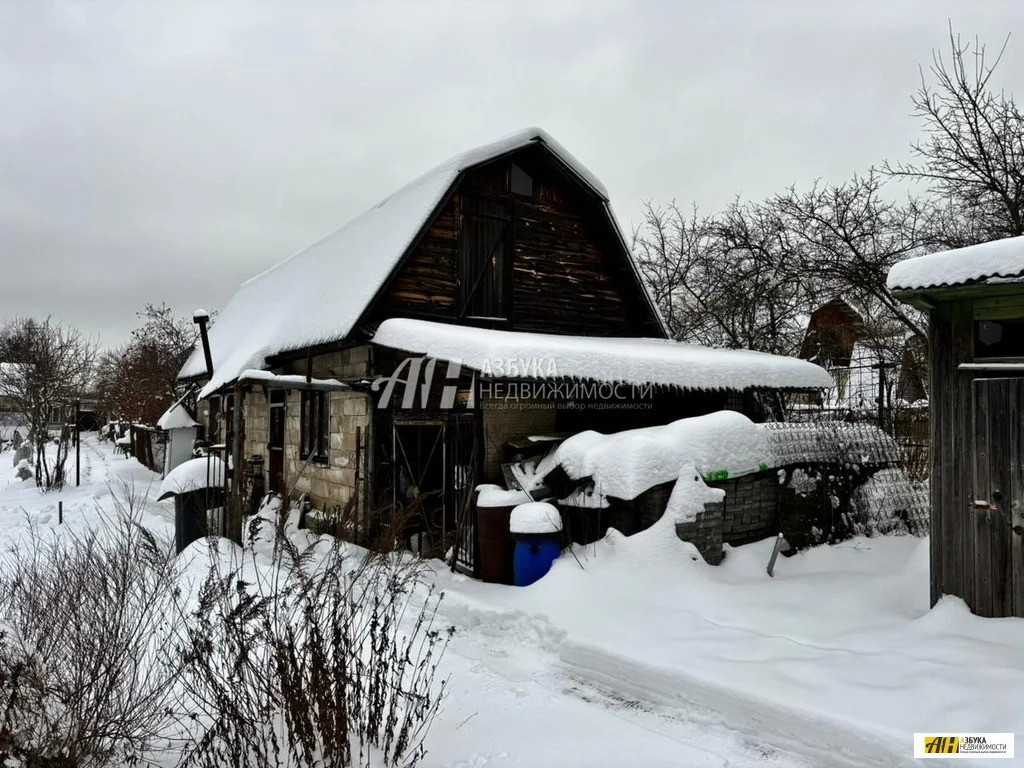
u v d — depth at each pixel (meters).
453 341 7.40
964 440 4.87
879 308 15.50
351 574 4.33
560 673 4.78
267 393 13.02
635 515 6.82
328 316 10.01
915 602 5.45
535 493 7.19
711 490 6.85
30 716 3.23
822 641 4.75
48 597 3.78
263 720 3.15
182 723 3.49
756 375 9.36
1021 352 4.98
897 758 3.23
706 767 3.42
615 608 5.61
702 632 4.98
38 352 22.09
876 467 8.93
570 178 11.48
